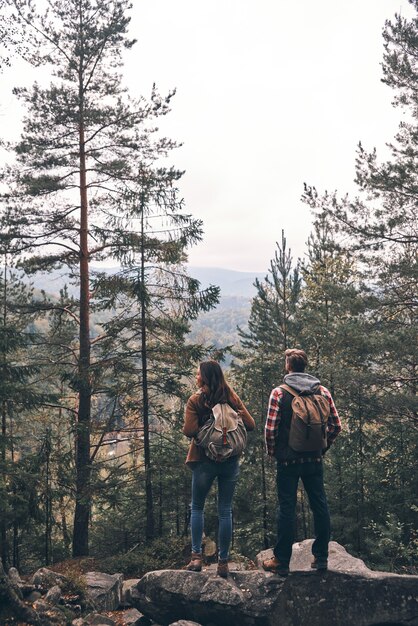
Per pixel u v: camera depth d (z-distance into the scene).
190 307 14.66
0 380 12.42
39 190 14.83
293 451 4.59
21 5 14.38
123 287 14.48
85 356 15.36
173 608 4.73
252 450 16.66
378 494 13.70
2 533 15.37
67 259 15.65
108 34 15.08
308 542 5.73
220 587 4.62
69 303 15.73
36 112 15.16
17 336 12.90
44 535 16.83
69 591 5.99
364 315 15.14
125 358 14.92
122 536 17.61
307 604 4.52
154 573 4.92
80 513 14.66
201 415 4.73
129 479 15.21
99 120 15.25
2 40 8.22
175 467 15.24
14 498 11.50
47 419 19.38
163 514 19.20
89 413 15.17
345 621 4.46
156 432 15.41
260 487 17.27
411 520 13.41
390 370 14.97
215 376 4.78
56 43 15.28
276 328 23.08
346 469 13.97
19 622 5.16
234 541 17.06
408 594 4.58
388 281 14.82
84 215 15.39
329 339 15.41
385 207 14.74
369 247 14.82
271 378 16.92
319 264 20.06
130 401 15.21
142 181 14.78
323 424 4.58
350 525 13.25
